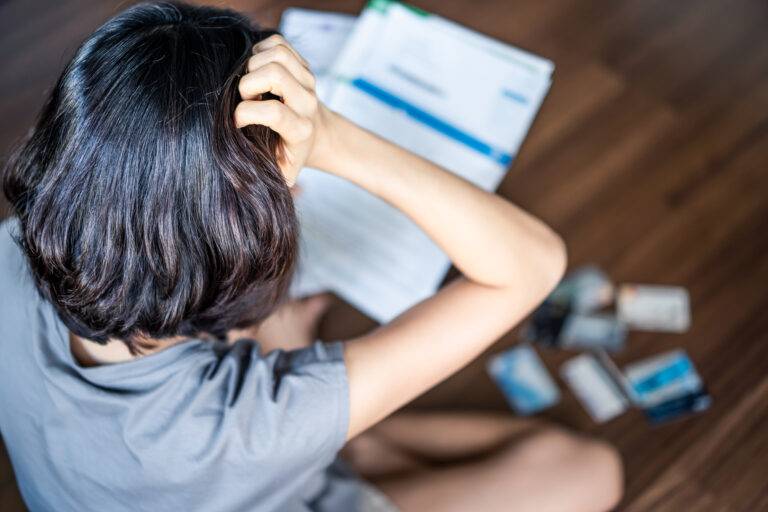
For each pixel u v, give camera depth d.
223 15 0.50
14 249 0.61
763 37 1.14
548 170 1.08
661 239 1.06
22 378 0.57
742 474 0.96
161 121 0.43
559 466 0.93
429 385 0.66
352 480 0.90
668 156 1.08
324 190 0.91
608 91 1.11
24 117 1.08
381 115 0.92
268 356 0.60
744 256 1.04
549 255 0.70
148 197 0.43
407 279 0.89
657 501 0.96
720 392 0.99
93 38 0.46
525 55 0.96
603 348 1.02
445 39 0.96
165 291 0.47
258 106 0.46
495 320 0.68
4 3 1.13
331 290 0.96
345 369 0.60
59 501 0.62
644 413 1.00
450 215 0.66
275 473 0.58
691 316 1.02
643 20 1.14
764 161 1.08
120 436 0.55
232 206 0.45
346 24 1.04
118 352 0.57
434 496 0.91
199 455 0.55
